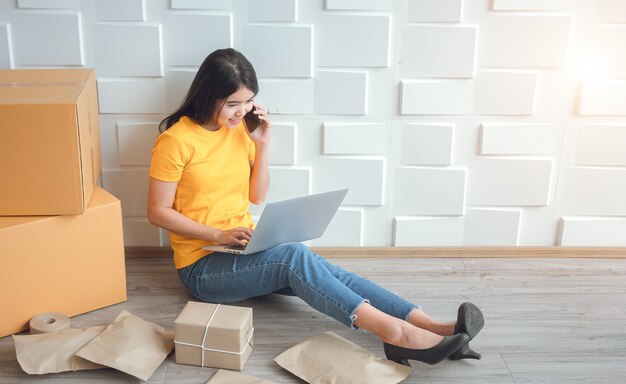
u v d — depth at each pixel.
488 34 2.20
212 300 2.06
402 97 2.23
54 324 1.87
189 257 2.04
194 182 2.01
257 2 2.12
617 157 2.35
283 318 2.04
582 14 2.19
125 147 2.25
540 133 2.31
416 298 2.17
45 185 1.82
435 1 2.15
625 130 2.32
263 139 2.09
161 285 2.21
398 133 2.29
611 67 2.24
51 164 1.80
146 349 1.80
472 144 2.32
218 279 1.99
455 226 2.42
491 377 1.78
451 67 2.22
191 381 1.75
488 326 2.01
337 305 1.82
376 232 2.43
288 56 2.18
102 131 2.24
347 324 1.83
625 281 2.30
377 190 2.35
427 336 1.75
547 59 2.22
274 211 1.79
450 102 2.26
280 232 1.92
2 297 1.85
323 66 2.21
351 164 2.32
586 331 2.00
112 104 2.20
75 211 1.86
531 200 2.39
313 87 2.22
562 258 2.45
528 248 2.44
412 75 2.23
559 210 2.42
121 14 2.12
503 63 2.23
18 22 2.10
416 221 2.40
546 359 1.86
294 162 2.30
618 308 2.13
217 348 1.78
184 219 1.99
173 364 1.82
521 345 1.92
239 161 2.07
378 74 2.22
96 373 1.77
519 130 2.30
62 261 1.93
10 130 1.75
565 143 2.34
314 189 2.35
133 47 2.15
